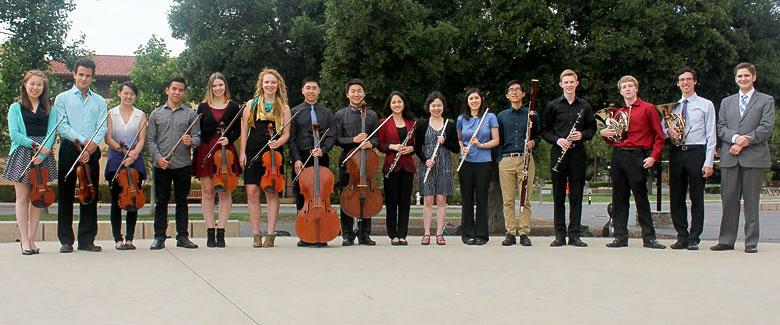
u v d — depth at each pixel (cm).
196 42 1128
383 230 1051
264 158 554
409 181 607
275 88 569
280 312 287
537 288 348
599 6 909
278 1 1134
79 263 450
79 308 296
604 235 993
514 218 612
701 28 885
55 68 2333
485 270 417
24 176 502
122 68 3108
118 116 554
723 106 571
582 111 582
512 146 613
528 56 916
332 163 1449
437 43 904
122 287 350
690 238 571
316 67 1102
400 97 610
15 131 501
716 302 310
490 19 930
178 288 347
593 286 355
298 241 641
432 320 271
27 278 382
